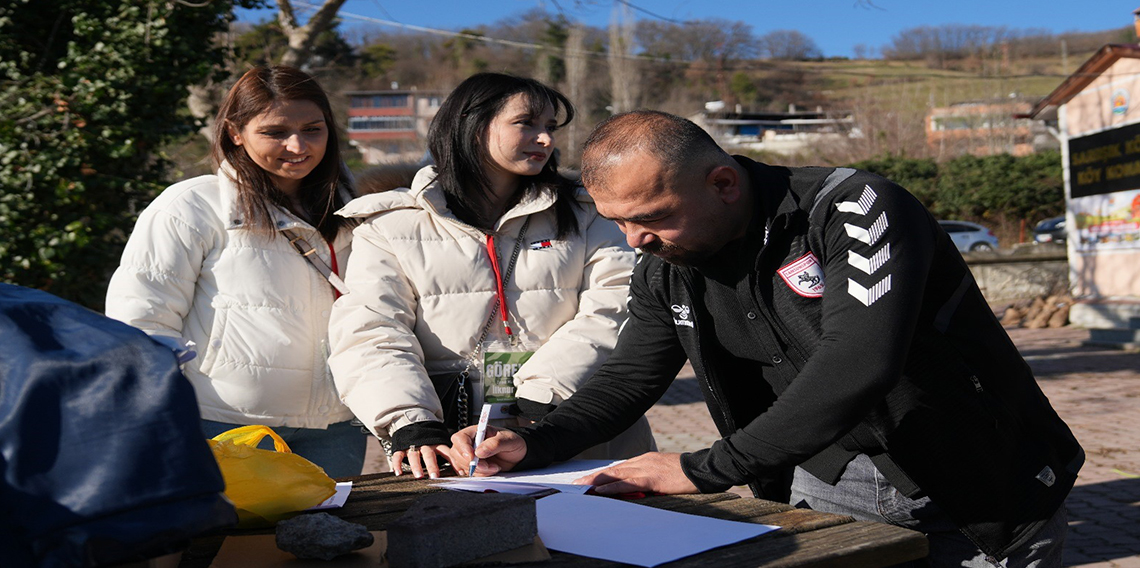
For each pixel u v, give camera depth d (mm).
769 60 67625
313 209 2740
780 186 1745
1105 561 4324
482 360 2379
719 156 1682
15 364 1055
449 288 2393
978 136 45812
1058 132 14258
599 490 1702
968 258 19328
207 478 1064
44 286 7043
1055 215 28812
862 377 1555
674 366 2064
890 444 1761
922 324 1733
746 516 1503
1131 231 12586
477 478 1862
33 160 6859
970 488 1752
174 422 1065
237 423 2559
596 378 2090
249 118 2551
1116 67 12500
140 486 1020
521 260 2453
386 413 2129
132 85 7305
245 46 10164
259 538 1430
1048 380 10422
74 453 1021
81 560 977
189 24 7742
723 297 1845
